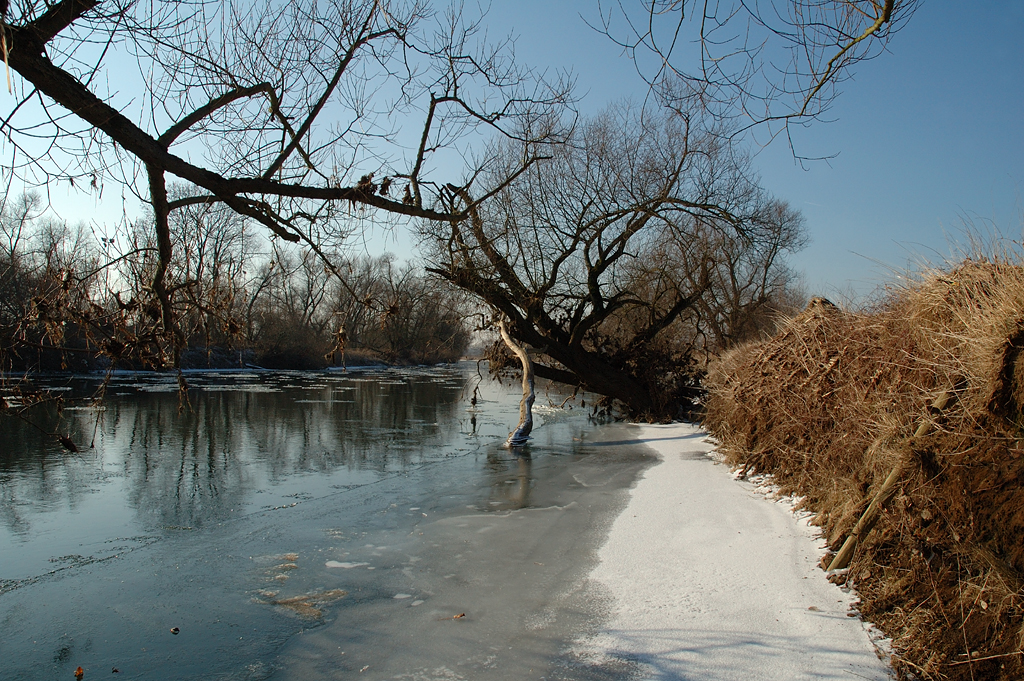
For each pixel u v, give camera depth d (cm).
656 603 494
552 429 1662
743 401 1013
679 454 1202
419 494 917
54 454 1233
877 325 723
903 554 470
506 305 1570
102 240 465
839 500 625
